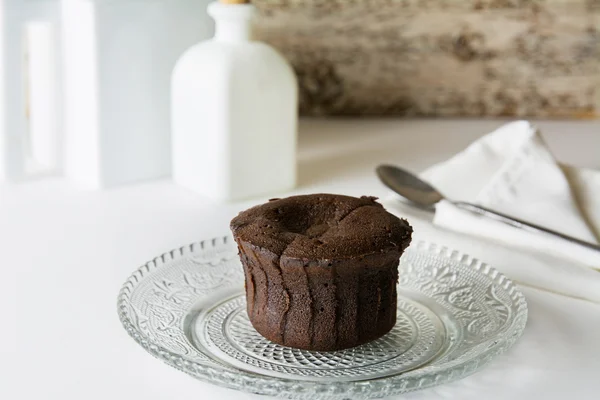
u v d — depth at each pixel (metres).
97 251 0.65
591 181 0.69
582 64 0.94
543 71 0.95
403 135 0.90
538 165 0.68
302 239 0.55
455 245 0.62
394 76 0.95
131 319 0.55
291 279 0.54
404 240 0.55
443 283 0.60
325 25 0.93
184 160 0.75
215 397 0.51
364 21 0.93
